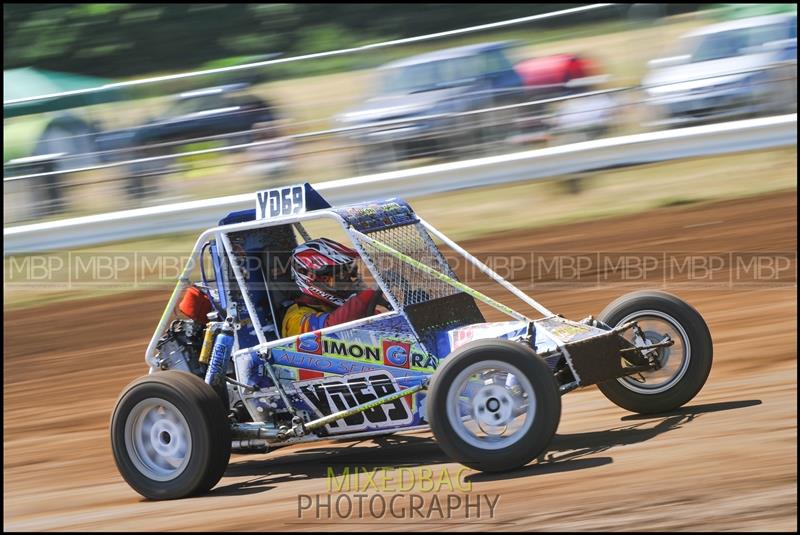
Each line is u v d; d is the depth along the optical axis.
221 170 27.94
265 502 12.54
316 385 13.22
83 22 58.03
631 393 13.91
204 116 27.95
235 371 13.73
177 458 12.95
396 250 13.55
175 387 12.67
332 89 28.06
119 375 20.16
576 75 27.20
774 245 22.36
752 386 14.78
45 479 14.82
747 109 26.64
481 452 11.83
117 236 27.78
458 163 27.17
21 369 21.41
